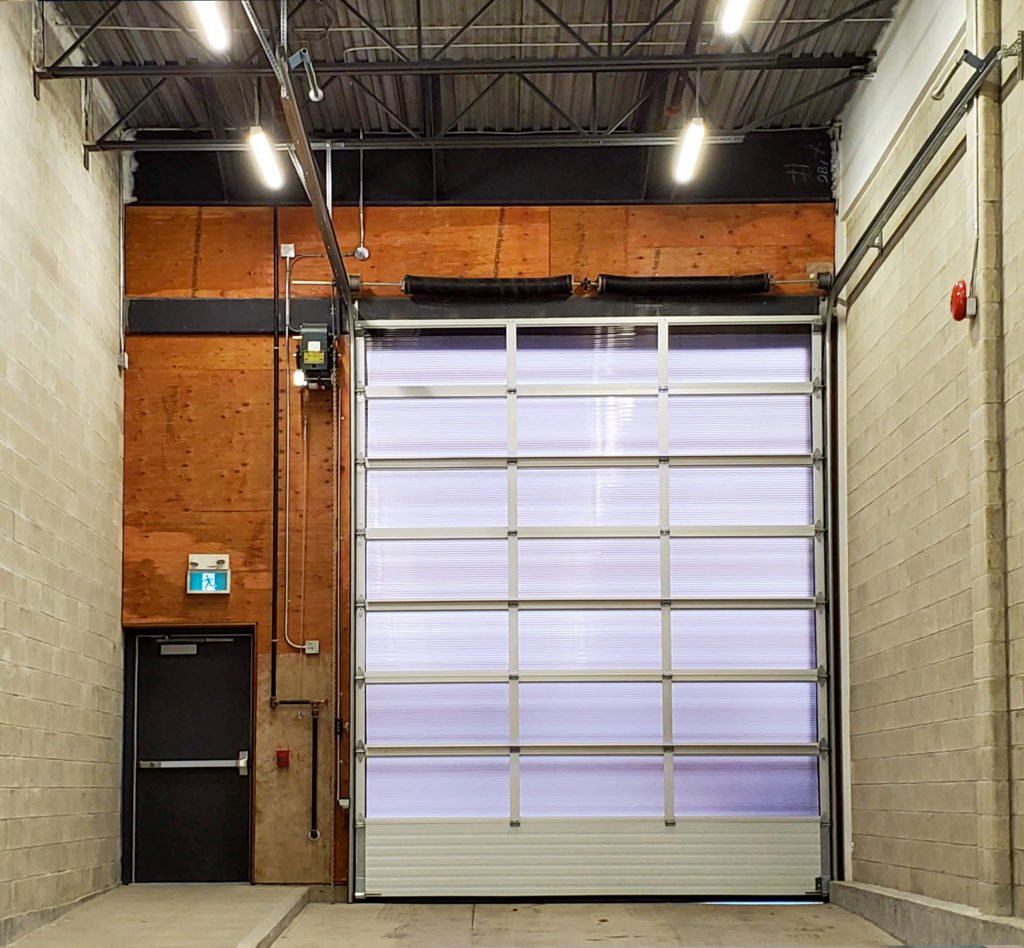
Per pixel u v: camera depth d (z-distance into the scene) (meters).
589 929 10.65
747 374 13.04
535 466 12.96
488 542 12.88
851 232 12.62
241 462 12.89
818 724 12.56
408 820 12.47
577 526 12.87
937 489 9.84
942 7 9.83
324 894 12.35
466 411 13.05
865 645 11.77
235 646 12.87
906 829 10.51
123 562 12.72
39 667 10.13
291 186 13.19
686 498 12.91
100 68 10.34
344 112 12.84
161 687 12.80
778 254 13.09
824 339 12.95
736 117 12.99
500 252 13.16
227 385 12.98
